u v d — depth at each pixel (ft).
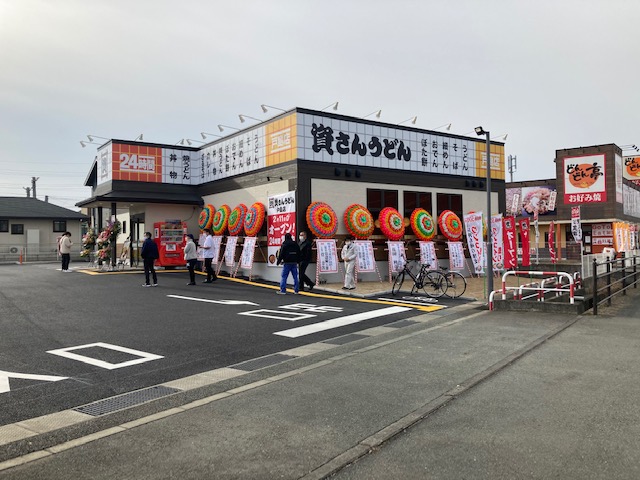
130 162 68.03
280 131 55.57
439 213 65.46
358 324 31.30
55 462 12.16
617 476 11.17
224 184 65.51
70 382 19.20
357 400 16.69
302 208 53.01
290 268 46.01
